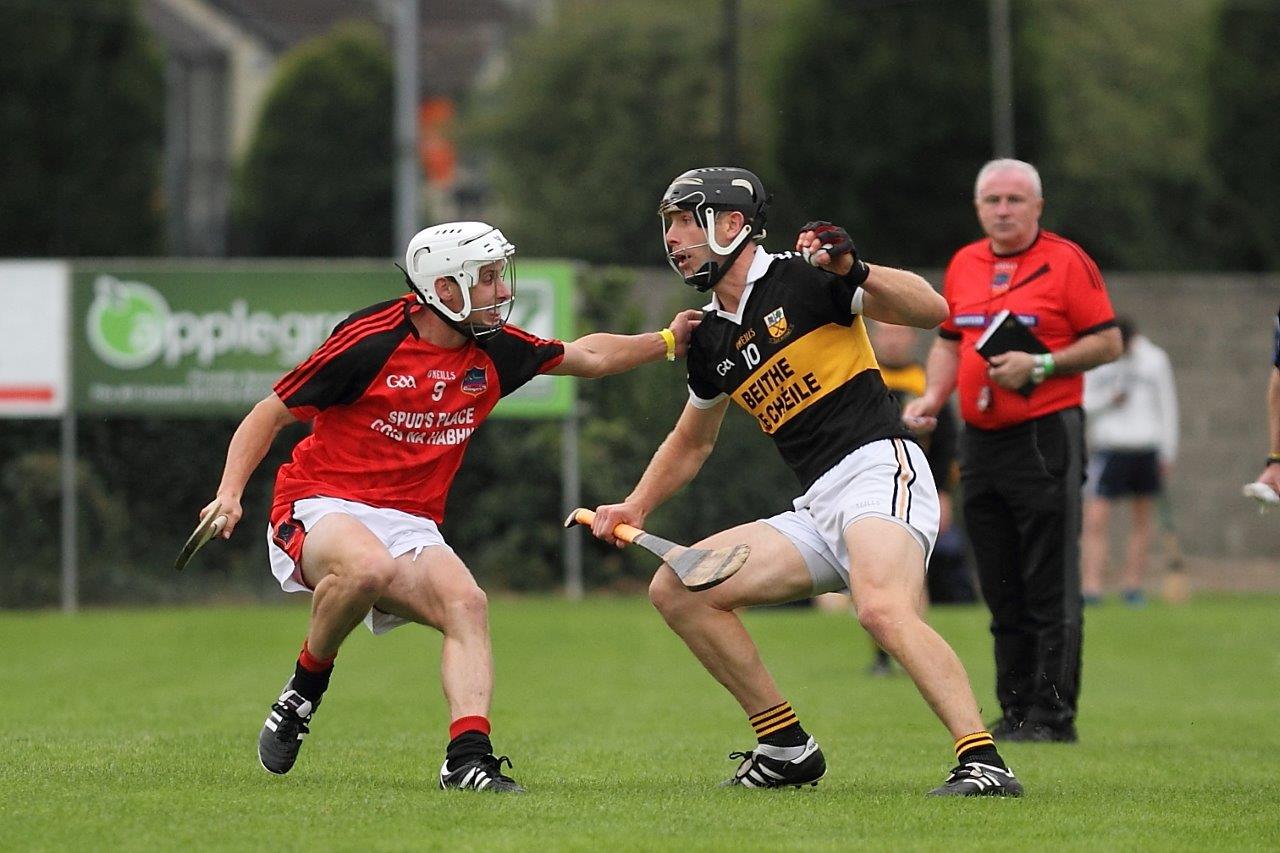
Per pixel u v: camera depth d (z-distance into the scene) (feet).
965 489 102.63
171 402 186.29
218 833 61.62
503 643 159.33
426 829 62.80
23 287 185.68
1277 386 90.58
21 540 189.78
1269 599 203.41
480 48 606.55
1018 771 84.48
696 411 79.00
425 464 75.10
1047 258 99.81
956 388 104.17
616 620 177.47
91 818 64.59
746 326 75.41
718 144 456.86
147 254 351.05
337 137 480.23
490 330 73.61
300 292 185.47
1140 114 415.03
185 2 514.68
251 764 80.64
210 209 518.37
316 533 73.10
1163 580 221.87
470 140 508.53
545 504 197.67
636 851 58.95
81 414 187.01
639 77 483.51
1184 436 227.40
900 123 335.67
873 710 114.42
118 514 190.90
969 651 152.15
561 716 109.70
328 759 84.23
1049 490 99.30
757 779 75.77
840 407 74.38
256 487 192.54
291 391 72.79
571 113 483.92
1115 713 116.26
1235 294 227.81
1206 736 102.99
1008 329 97.60
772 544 75.10
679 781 78.23
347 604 72.18
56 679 130.62
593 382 197.06
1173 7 451.12
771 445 195.72
